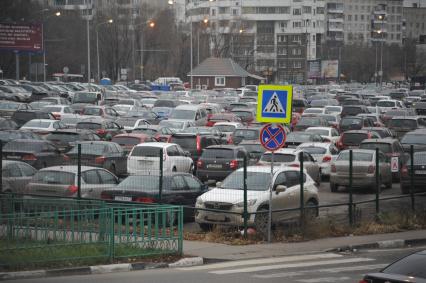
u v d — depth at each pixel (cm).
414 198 3444
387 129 6225
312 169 4356
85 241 2169
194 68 16400
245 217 2750
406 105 11019
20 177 3206
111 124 6091
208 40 18488
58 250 2111
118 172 4247
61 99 8700
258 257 2478
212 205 2834
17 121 6688
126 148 4872
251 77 18225
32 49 11819
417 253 1448
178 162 4275
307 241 2839
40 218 2091
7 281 1933
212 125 6681
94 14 17188
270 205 2719
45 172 3091
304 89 14862
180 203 3039
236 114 7831
